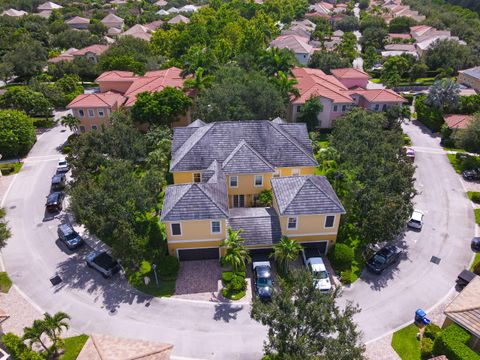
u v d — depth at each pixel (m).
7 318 28.62
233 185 42.06
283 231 35.88
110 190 36.19
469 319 27.00
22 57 87.19
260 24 111.56
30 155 57.50
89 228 35.94
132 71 79.44
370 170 39.75
